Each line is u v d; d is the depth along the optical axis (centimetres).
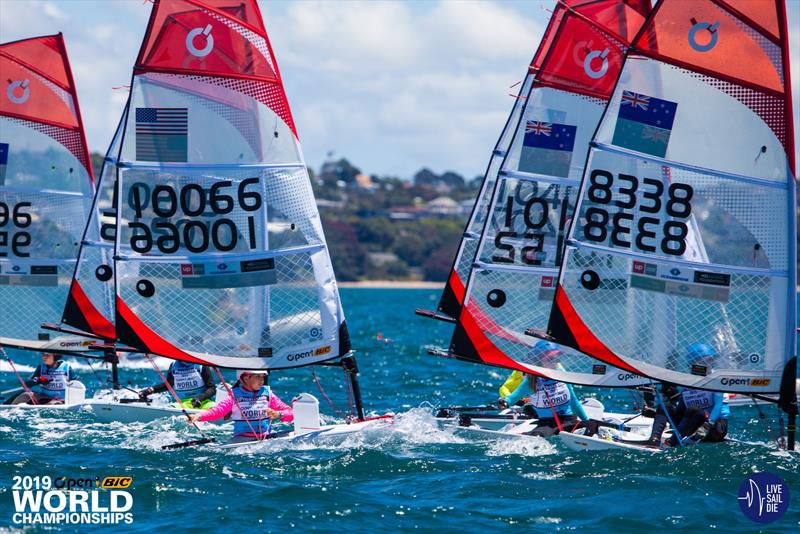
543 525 4069
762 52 4888
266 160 5488
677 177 5009
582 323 5156
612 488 4578
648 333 5084
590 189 5122
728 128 4959
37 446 5481
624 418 6169
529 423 5784
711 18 4925
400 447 5434
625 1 5916
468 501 4391
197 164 5466
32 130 7281
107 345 7194
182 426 6162
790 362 4984
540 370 5653
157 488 4550
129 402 6512
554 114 5909
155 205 5494
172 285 5500
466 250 7288
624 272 5103
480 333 5844
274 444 5344
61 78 7325
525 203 5903
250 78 5475
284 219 5497
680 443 5334
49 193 7306
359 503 4341
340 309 5566
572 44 5894
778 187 4928
